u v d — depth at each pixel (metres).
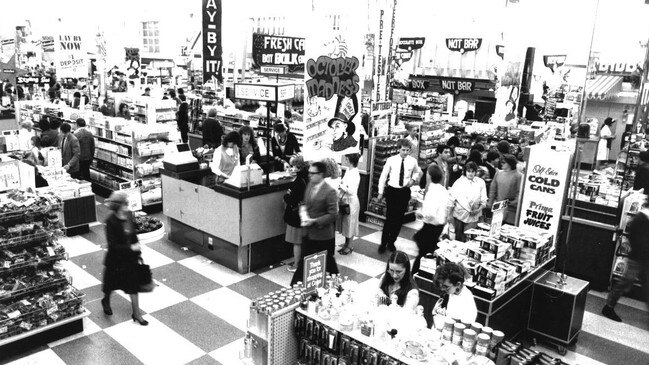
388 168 7.15
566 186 6.05
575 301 4.72
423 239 6.07
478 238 4.92
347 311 3.38
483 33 19.73
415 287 3.80
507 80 11.42
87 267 6.50
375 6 11.14
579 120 6.55
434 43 21.20
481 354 2.92
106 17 13.73
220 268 6.61
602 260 6.27
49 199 4.75
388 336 3.11
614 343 5.11
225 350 4.68
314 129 5.34
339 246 7.57
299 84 13.25
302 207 5.50
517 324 4.81
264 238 6.56
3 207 4.40
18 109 13.22
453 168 8.73
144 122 11.90
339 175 7.00
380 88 10.45
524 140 11.45
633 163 6.66
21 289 4.48
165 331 4.98
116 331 4.95
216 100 16.67
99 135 9.84
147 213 8.95
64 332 4.77
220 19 10.69
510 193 6.75
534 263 4.95
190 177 7.18
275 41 11.34
